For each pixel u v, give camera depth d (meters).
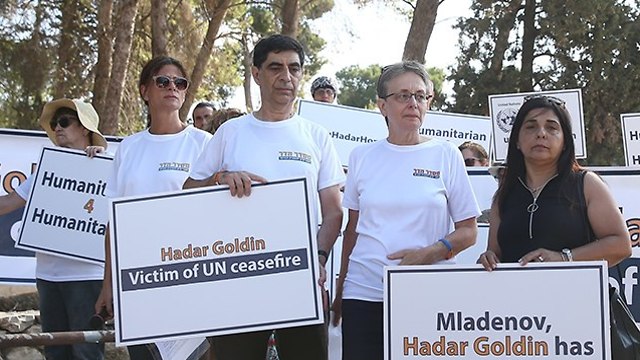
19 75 18.86
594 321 3.71
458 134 8.21
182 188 4.47
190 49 21.12
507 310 3.76
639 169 5.69
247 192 3.89
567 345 3.72
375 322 4.06
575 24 27.83
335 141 7.47
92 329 5.00
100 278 5.62
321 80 8.15
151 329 3.88
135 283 3.90
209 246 3.89
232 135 4.23
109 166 5.82
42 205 5.76
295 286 3.87
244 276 3.88
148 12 19.86
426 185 4.08
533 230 3.95
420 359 3.79
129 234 3.91
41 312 5.70
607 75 28.22
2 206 5.87
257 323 3.86
